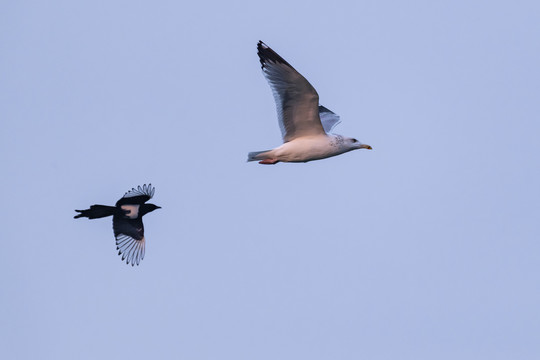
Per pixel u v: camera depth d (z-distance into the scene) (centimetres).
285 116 1648
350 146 1703
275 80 1606
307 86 1579
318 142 1670
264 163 1688
